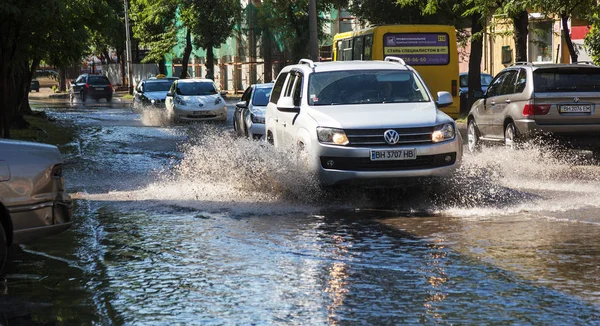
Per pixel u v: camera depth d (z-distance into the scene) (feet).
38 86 389.19
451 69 123.75
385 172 44.78
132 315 24.45
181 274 29.66
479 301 25.30
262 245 34.65
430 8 124.67
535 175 57.93
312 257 32.09
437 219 40.50
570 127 65.72
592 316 23.57
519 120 67.36
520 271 29.14
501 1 110.22
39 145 30.40
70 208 31.19
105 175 62.90
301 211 43.60
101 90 261.24
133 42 378.32
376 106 48.91
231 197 48.73
